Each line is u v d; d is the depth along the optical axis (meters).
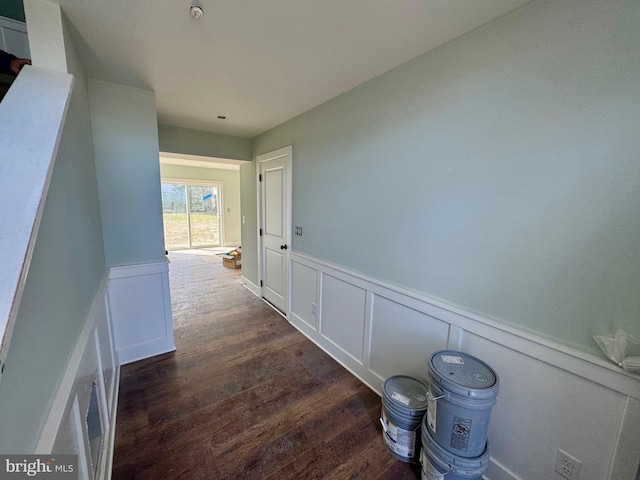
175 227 7.52
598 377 1.00
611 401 0.98
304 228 2.74
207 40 1.44
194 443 1.51
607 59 0.94
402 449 1.43
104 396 1.45
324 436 1.59
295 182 2.82
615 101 0.93
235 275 5.04
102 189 2.06
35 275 0.71
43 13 1.17
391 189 1.78
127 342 2.26
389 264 1.84
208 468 1.38
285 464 1.41
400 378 1.66
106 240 2.12
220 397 1.88
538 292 1.16
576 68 1.01
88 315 1.32
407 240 1.70
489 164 1.28
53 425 0.71
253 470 1.37
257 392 1.95
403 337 1.77
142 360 2.31
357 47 1.48
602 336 1.00
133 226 2.22
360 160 2.00
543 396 1.15
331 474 1.37
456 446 1.15
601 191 0.98
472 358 1.30
